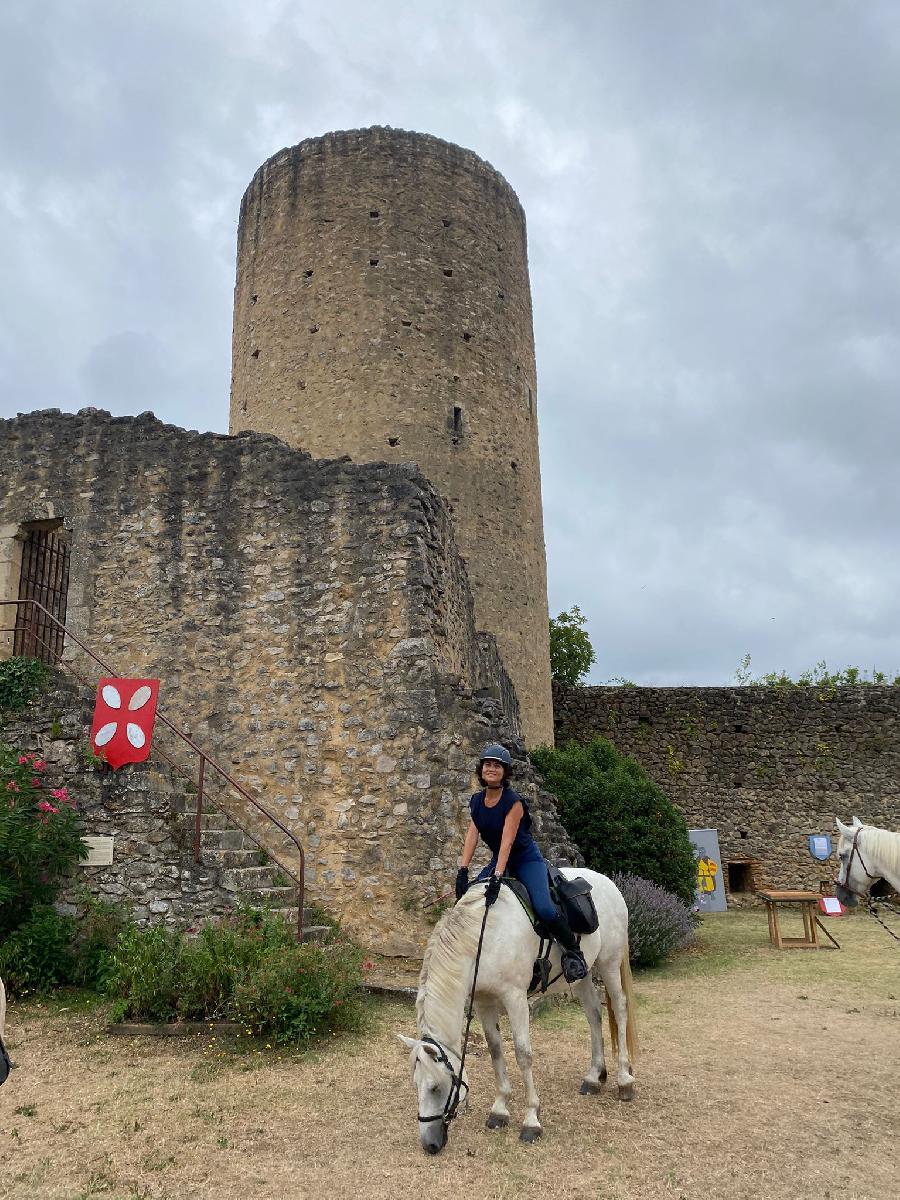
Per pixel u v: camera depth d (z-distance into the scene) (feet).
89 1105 15.65
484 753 15.94
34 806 25.26
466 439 59.31
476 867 27.89
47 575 38.17
